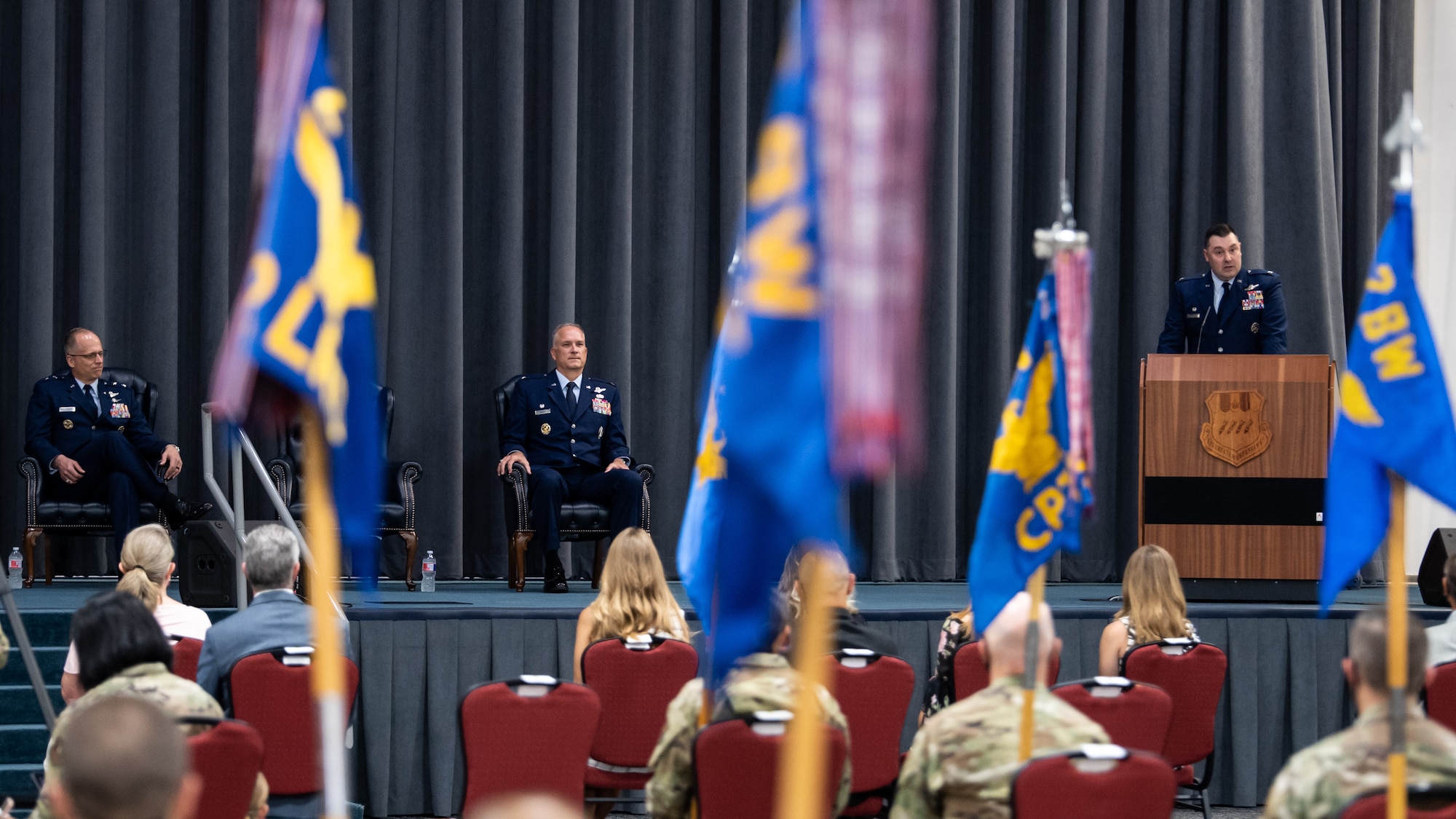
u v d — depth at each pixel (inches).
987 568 332.5
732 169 1019.9
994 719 309.0
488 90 996.6
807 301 163.8
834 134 153.5
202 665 470.0
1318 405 721.6
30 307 902.4
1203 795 595.2
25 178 904.9
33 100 904.3
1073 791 292.5
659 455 1016.9
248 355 198.5
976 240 1078.4
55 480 821.9
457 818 658.2
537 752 448.1
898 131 152.6
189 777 195.9
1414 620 295.1
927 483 1041.5
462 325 978.7
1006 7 1056.8
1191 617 710.5
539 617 677.9
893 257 150.6
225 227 940.6
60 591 799.7
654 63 1024.9
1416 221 1120.8
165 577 520.4
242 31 960.9
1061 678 716.0
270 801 469.1
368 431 209.5
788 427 162.7
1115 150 1087.0
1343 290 1119.6
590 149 1013.2
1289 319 1080.2
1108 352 1076.5
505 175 981.8
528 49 1008.9
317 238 205.5
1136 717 453.4
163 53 927.7
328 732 199.0
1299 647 716.0
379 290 964.6
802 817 155.1
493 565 986.1
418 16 972.6
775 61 1049.5
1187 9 1087.0
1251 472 725.9
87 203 912.9
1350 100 1119.0
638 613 537.6
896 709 501.7
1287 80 1084.5
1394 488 316.2
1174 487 730.8
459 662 668.7
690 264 1023.0
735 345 167.3
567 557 957.2
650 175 1023.6
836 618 515.8
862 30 153.6
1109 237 1082.1
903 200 151.7
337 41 952.9
